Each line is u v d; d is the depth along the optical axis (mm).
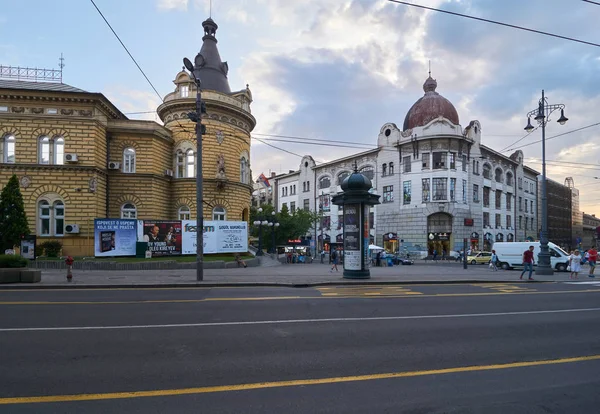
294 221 50312
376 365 5820
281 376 5312
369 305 10930
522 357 6332
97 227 24688
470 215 48219
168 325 8188
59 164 27219
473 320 9102
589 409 4367
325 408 4316
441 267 32656
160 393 4684
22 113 26953
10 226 21500
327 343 6953
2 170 26391
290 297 12289
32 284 15156
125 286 15164
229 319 8844
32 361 5824
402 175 50438
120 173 29922
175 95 32906
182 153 32781
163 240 26547
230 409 4270
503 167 57688
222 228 28812
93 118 27766
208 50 35062
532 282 19141
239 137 34031
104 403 4395
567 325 8742
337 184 61031
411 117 51531
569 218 86125
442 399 4598
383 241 52250
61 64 31250
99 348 6508
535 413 4246
